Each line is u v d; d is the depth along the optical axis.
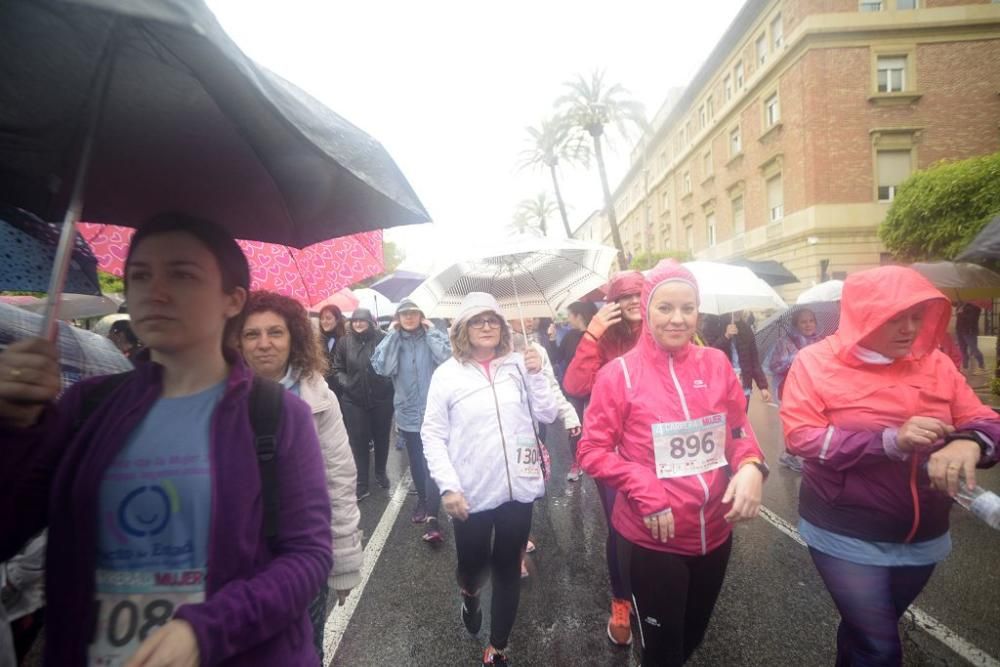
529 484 2.59
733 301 5.38
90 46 0.90
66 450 1.06
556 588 3.51
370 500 5.36
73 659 1.01
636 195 44.50
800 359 2.10
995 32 19.09
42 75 0.94
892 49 19.39
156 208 1.35
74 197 1.00
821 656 2.67
